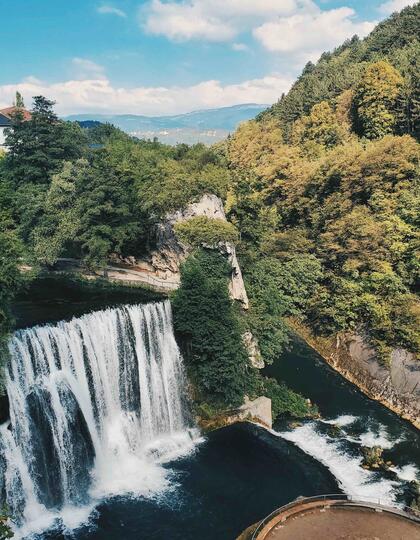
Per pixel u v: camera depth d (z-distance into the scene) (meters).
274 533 31.34
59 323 39.66
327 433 47.03
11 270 36.56
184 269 51.31
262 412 48.25
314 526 32.09
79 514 35.16
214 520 34.44
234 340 47.94
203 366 47.44
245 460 41.69
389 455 43.81
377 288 59.12
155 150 82.75
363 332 58.44
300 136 105.75
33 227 64.25
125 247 64.38
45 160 68.81
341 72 120.12
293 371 58.66
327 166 78.12
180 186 61.44
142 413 45.00
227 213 69.62
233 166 113.31
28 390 36.94
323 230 74.94
